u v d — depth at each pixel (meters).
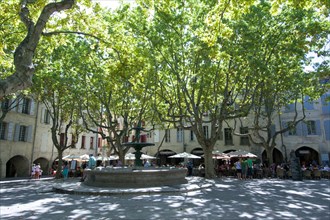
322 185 16.20
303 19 15.24
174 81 20.62
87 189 12.62
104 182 13.60
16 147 28.69
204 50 15.71
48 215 7.87
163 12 15.41
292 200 10.32
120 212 8.09
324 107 30.97
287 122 32.38
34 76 20.28
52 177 29.28
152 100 23.86
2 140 26.91
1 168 26.73
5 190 15.65
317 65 21.11
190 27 16.19
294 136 32.06
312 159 31.66
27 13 6.81
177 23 15.80
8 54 15.62
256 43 15.60
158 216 7.47
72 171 28.47
